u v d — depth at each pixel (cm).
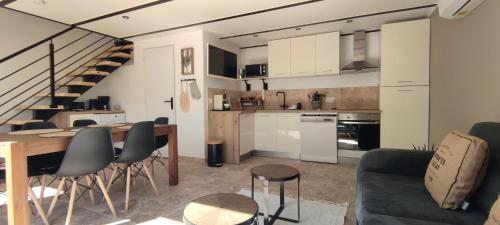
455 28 252
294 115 448
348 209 240
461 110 233
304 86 505
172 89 470
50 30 486
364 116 402
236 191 289
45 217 207
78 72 525
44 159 247
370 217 126
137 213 233
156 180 331
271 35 471
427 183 156
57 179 330
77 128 263
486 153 127
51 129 254
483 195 130
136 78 505
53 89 443
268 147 472
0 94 420
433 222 118
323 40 448
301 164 415
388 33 380
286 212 232
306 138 437
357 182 196
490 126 146
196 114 450
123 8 333
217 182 322
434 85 340
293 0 315
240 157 432
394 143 382
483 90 182
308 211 234
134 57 505
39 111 439
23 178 172
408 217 127
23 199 172
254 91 552
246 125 451
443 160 147
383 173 193
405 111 375
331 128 419
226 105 461
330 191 287
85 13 350
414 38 368
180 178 340
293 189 294
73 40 522
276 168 213
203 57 440
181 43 458
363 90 460
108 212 235
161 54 477
